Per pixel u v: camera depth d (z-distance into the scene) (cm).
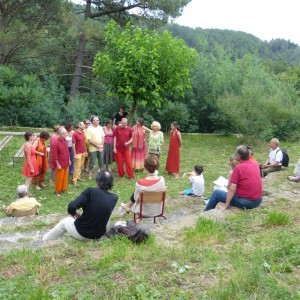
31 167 1000
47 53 2320
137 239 521
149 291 380
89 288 391
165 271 429
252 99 1903
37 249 515
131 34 1562
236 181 673
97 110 2266
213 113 2236
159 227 601
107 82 1547
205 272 424
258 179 683
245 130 1939
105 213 540
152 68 1419
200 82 2289
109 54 1512
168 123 2280
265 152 1769
